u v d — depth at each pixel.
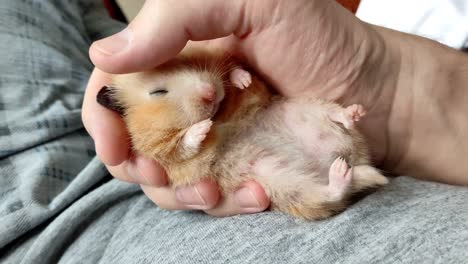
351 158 0.20
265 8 0.18
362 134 0.21
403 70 0.21
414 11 0.27
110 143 0.20
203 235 0.17
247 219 0.18
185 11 0.16
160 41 0.16
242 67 0.21
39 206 0.26
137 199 0.26
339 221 0.15
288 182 0.19
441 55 0.22
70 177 0.30
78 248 0.24
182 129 0.19
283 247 0.15
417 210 0.15
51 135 0.31
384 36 0.21
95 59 0.17
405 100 0.22
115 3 0.54
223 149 0.20
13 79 0.32
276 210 0.19
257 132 0.20
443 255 0.12
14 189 0.28
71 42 0.39
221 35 0.18
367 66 0.20
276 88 0.21
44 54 0.35
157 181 0.20
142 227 0.21
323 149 0.20
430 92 0.22
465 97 0.22
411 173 0.24
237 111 0.20
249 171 0.19
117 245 0.21
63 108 0.32
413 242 0.13
